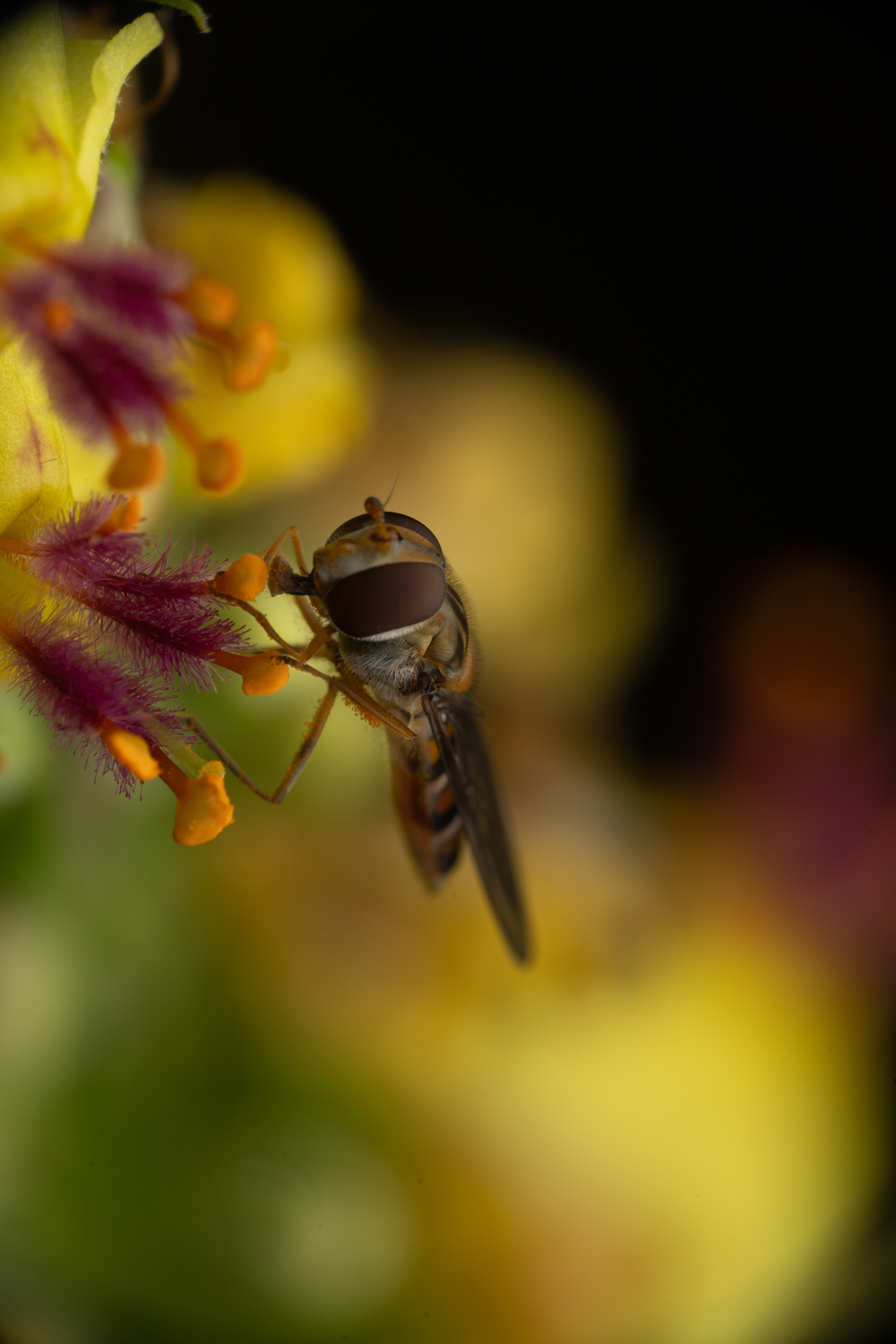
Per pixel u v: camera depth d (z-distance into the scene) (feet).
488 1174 0.39
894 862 0.46
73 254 0.31
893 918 0.46
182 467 0.35
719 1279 0.40
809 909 0.46
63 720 0.32
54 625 0.32
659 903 0.43
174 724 0.32
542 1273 0.39
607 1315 0.39
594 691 0.51
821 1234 0.41
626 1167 0.40
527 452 0.46
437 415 0.44
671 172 0.53
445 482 0.44
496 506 0.45
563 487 0.47
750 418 0.56
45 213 0.31
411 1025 0.39
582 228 0.53
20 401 0.32
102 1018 0.38
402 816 0.36
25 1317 0.36
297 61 0.44
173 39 0.35
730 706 0.52
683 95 0.52
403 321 0.48
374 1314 0.38
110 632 0.32
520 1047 0.40
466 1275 0.39
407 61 0.48
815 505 0.56
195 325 0.31
